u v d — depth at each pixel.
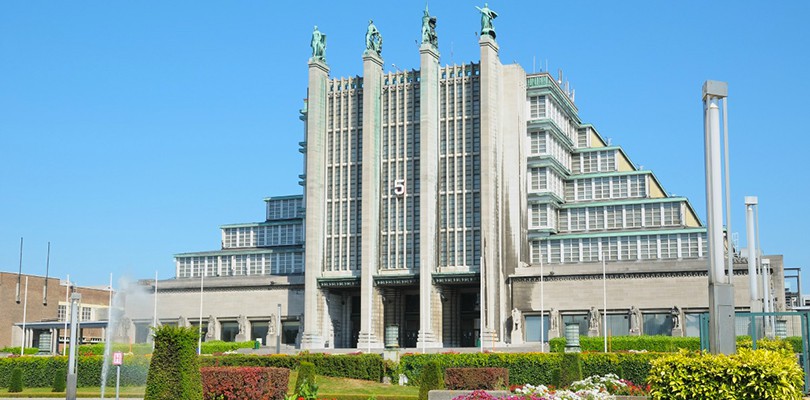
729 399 28.03
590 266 109.31
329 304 119.88
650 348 94.25
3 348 125.44
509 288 112.12
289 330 124.44
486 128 112.31
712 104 33.09
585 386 45.53
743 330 69.00
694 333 102.62
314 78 122.12
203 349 110.81
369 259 115.31
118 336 84.06
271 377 45.28
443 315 115.06
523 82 121.25
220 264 140.12
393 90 120.00
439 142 116.38
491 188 111.44
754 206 69.75
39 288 138.50
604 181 127.75
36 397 61.62
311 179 120.25
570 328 83.06
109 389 65.06
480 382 55.31
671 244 114.19
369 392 61.94
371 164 117.62
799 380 28.30
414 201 116.12
